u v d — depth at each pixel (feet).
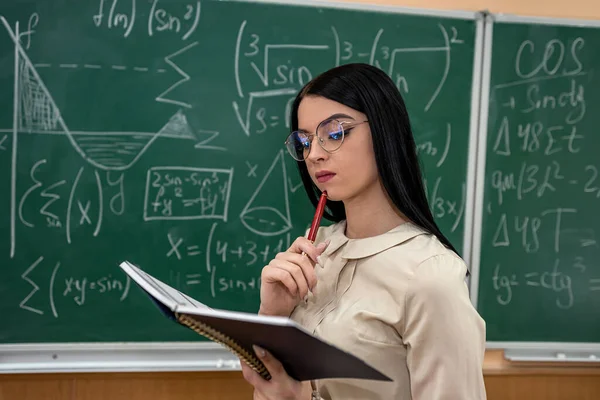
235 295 5.27
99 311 5.11
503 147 5.45
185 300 2.69
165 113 5.09
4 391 5.09
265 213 5.28
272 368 2.49
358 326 2.86
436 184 5.41
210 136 5.16
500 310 5.53
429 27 5.33
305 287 2.92
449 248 3.00
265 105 5.21
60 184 5.00
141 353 5.20
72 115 4.97
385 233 3.04
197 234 5.20
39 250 5.01
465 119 5.40
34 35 4.89
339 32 5.24
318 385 3.05
